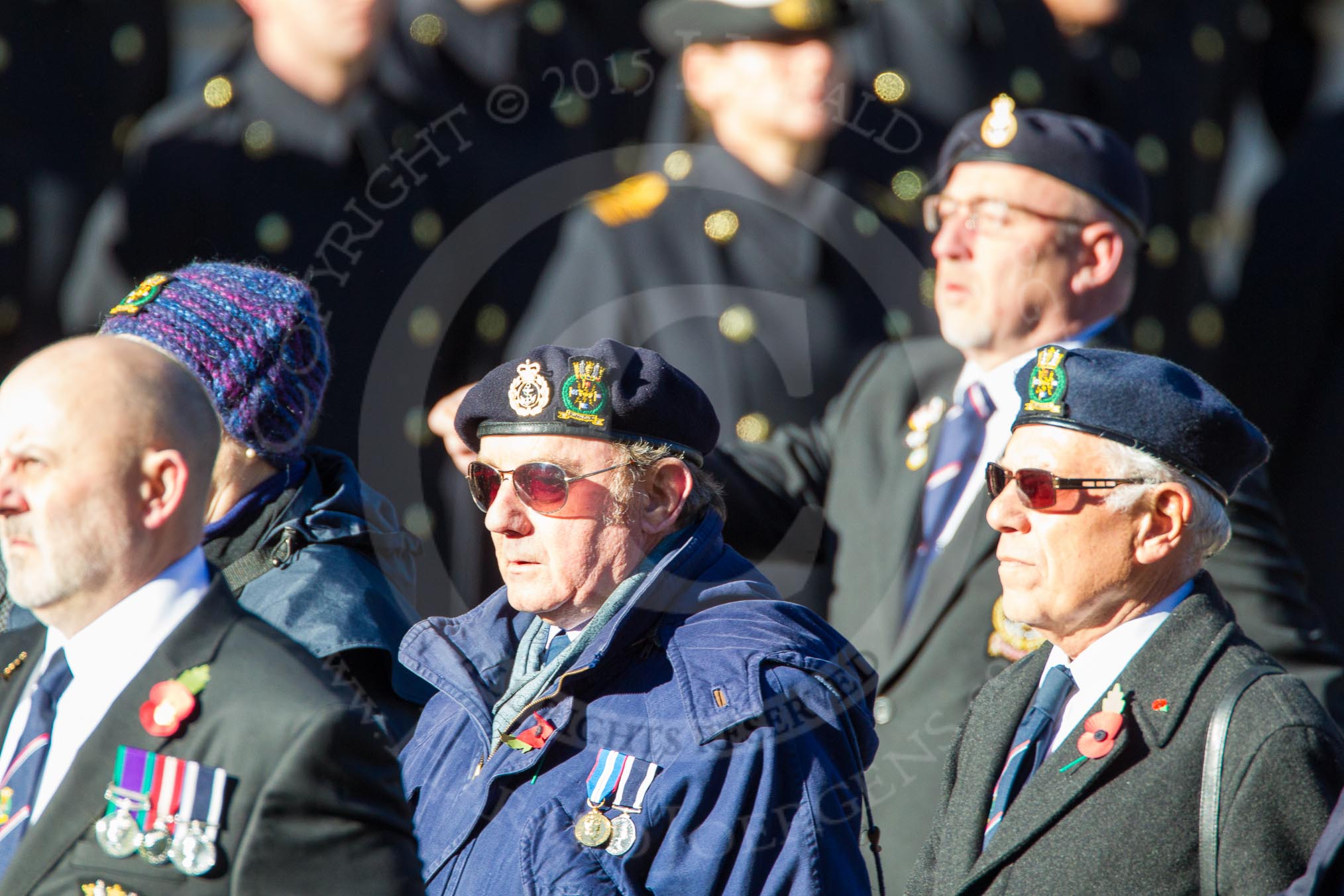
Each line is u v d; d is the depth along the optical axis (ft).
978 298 45.06
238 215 55.01
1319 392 70.13
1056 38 62.28
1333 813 27.17
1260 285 71.56
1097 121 64.90
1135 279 64.18
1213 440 31.12
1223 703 29.27
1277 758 28.25
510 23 58.03
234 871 26.43
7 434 27.12
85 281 59.57
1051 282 44.75
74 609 27.91
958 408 46.19
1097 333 45.62
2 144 61.11
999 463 32.07
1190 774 29.22
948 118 58.18
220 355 35.12
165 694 27.20
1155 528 30.94
